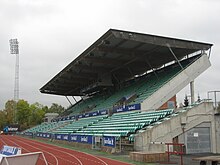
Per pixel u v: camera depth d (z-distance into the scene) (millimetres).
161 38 33062
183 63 40250
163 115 26859
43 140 54969
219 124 26453
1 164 10656
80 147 33750
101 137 28500
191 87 34062
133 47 36594
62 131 50781
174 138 25156
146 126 26781
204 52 35656
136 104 33562
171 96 33219
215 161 14461
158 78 41906
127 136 26984
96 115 46781
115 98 49094
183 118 25531
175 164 17547
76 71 50812
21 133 89688
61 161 20656
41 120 124938
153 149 24203
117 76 54594
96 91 64250
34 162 11172
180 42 34094
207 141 25906
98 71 50812
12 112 123500
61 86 67125
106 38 32688
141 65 46312
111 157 22281
